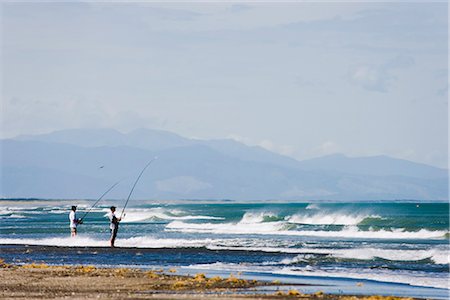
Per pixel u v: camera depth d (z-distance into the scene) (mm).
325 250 101062
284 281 68750
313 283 67250
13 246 113438
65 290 60531
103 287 62344
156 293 58938
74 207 121312
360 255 91750
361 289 63312
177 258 92250
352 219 183875
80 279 67375
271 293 59250
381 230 151375
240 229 166125
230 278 67875
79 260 91000
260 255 95000
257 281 67000
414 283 67375
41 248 108688
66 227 182000
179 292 59719
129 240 121375
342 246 110750
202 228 172750
